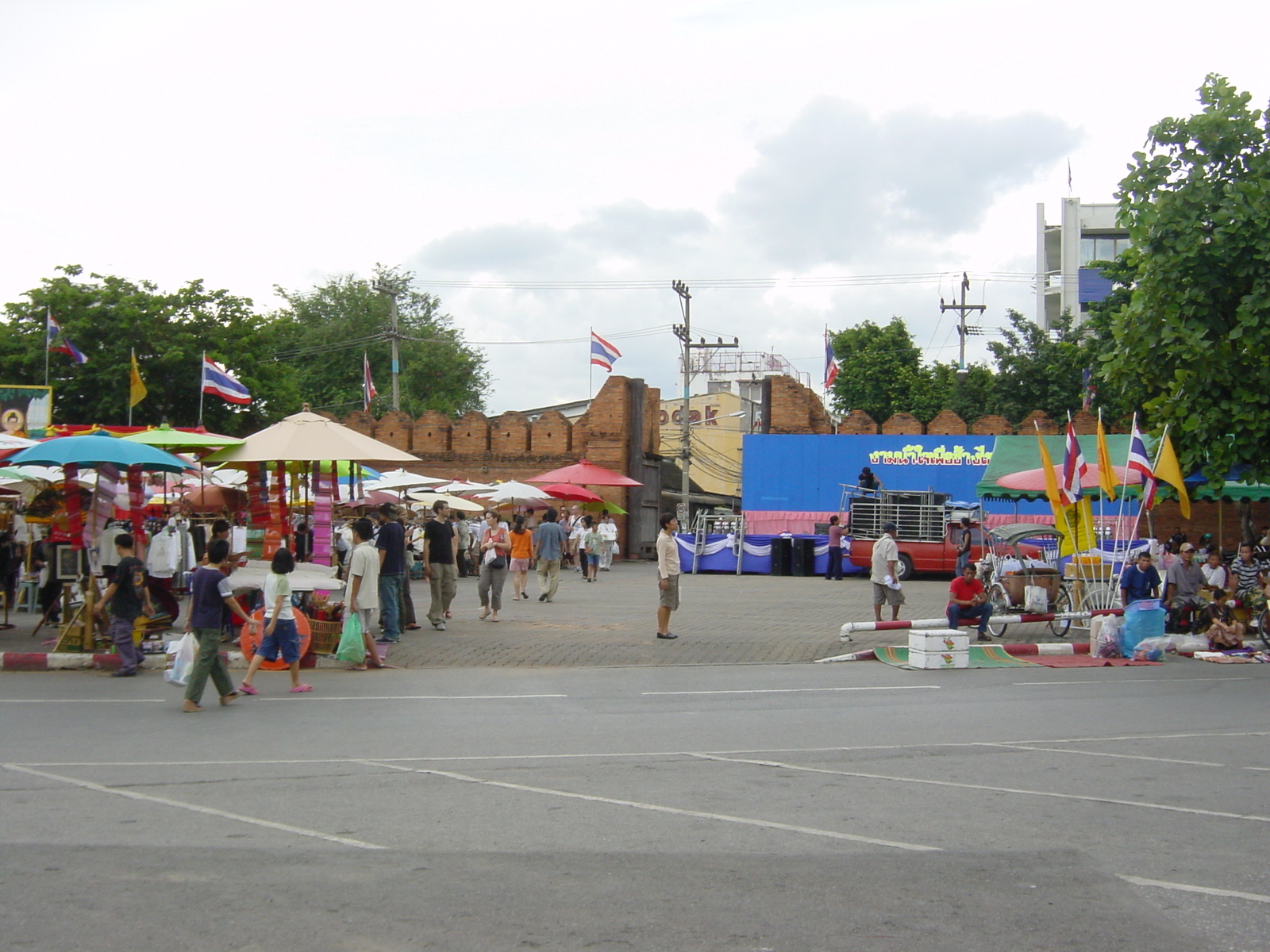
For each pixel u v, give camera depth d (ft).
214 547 36.50
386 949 15.23
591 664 49.98
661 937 15.72
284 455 50.26
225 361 132.36
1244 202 61.72
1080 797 24.80
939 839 21.07
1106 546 89.97
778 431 133.08
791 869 19.01
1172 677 48.49
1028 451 80.59
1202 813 23.38
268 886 17.83
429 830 21.29
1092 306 118.32
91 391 127.95
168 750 29.17
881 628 56.54
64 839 20.51
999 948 15.51
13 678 43.80
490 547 64.39
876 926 16.30
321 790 24.58
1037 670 50.49
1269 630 57.26
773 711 37.29
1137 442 63.21
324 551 53.67
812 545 119.44
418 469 144.46
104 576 47.65
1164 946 15.66
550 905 17.01
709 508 182.39
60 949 15.11
